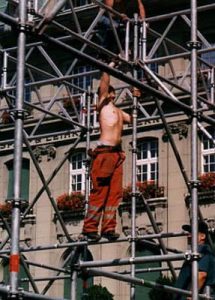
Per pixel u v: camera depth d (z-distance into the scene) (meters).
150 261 14.11
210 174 40.09
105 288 37.31
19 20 12.11
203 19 40.72
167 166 41.88
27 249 17.55
